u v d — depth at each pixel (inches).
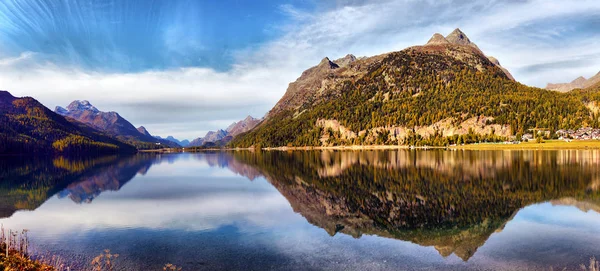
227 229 1214.3
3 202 1882.4
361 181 2615.7
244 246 1006.4
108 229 1230.3
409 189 2191.2
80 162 6161.4
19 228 1256.2
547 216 1407.5
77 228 1250.0
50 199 1983.3
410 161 4458.7
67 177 3316.9
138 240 1080.2
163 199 1935.3
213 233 1159.0
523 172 2997.0
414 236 1116.5
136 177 3267.7
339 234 1142.3
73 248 999.6
